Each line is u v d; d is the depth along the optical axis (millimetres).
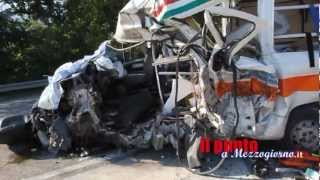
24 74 19688
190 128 7098
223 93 6922
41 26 20922
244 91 6938
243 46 7031
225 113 6961
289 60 7070
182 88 7262
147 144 7621
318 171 6336
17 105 13156
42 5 21453
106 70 7871
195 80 7070
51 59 20016
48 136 8062
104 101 7895
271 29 7125
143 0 7652
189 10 6938
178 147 7238
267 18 7094
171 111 7383
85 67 7836
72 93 7660
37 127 8039
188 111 7234
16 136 8031
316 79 7066
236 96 6934
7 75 19531
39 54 19891
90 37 20594
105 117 7770
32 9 21391
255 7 7480
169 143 7527
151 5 7352
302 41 7250
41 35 20375
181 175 6781
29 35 20344
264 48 7141
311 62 7078
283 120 7059
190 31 7145
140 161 7465
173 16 6938
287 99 7023
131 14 7758
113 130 7758
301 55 7133
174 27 7215
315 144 7172
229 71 6918
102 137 7840
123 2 20562
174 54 7531
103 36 20625
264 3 7090
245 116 7000
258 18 7027
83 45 20734
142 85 8188
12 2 21000
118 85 8070
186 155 7176
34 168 7367
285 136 7246
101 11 20844
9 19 20188
